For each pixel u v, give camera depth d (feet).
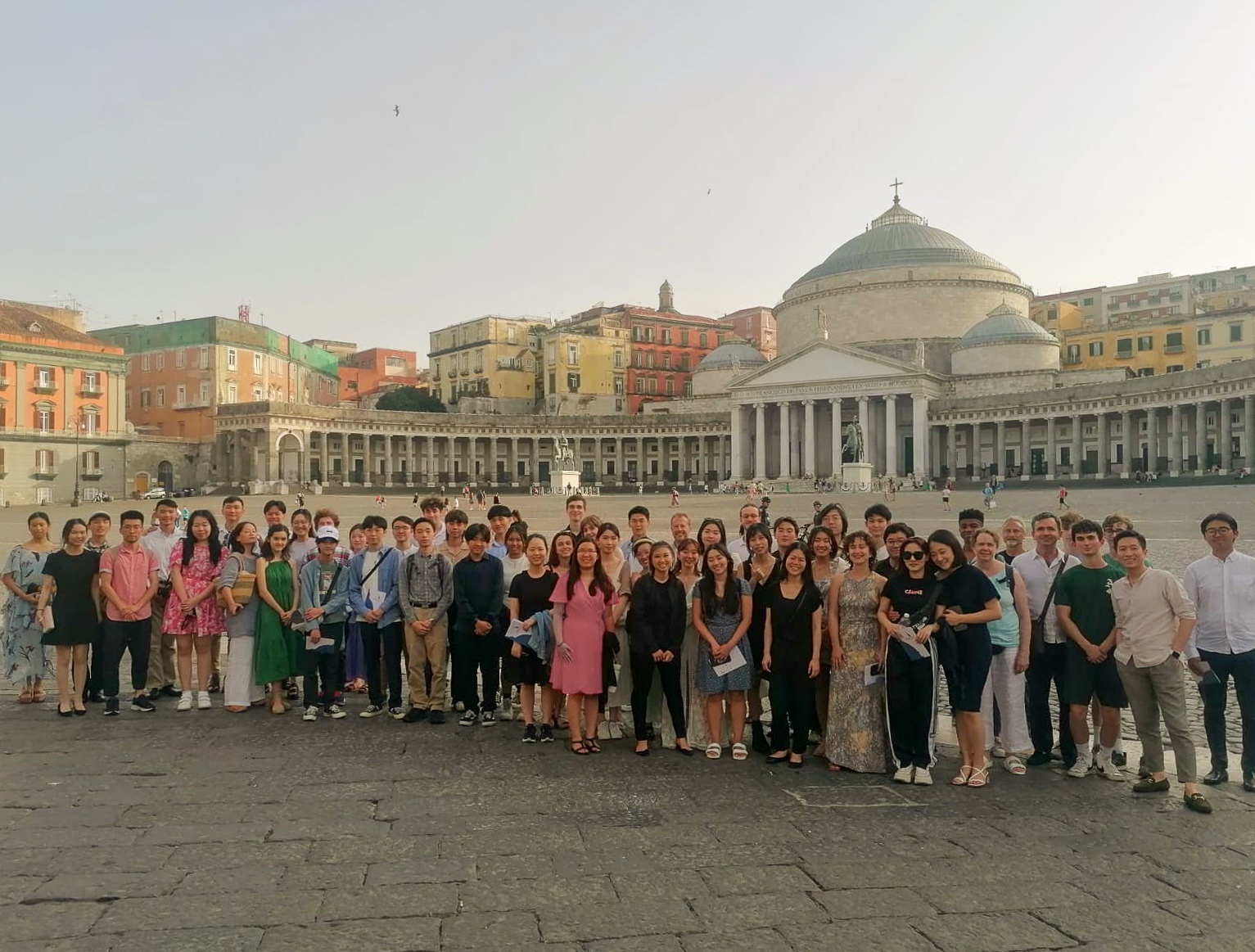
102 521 44.11
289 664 43.55
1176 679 31.83
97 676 46.93
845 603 35.60
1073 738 35.06
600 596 37.55
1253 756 32.89
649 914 22.11
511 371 419.95
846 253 384.06
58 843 26.14
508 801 30.68
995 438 328.49
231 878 23.88
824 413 352.28
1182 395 260.42
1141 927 21.74
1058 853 26.50
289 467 351.87
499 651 42.32
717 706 37.40
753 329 493.77
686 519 46.57
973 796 32.17
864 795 32.01
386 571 43.57
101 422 304.91
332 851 25.77
